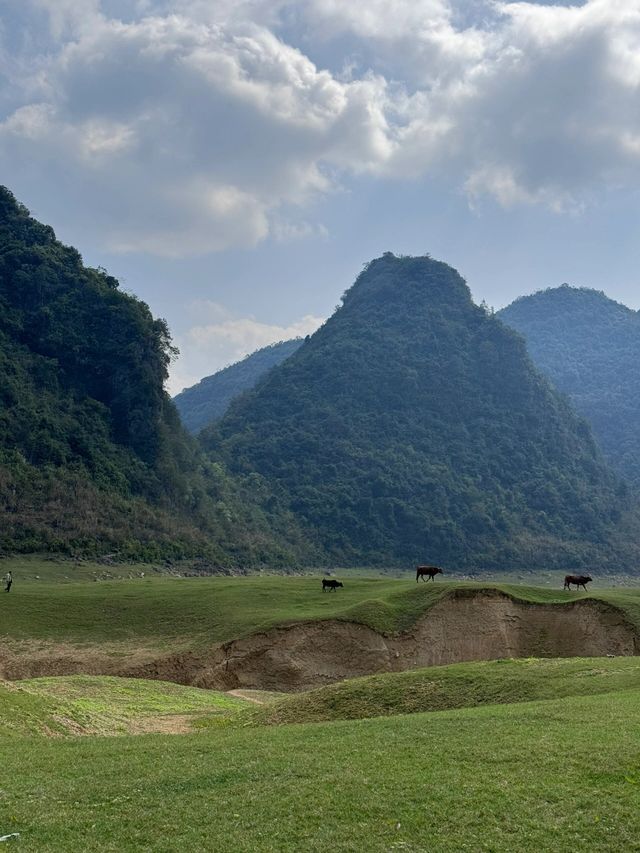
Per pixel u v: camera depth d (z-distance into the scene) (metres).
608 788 15.59
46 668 46.50
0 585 76.75
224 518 146.88
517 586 60.28
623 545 194.00
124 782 17.72
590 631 53.53
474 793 15.70
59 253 149.25
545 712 22.41
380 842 13.87
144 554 113.00
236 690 47.50
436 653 52.75
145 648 49.81
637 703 22.91
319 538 166.25
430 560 170.62
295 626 51.50
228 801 15.98
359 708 30.00
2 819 15.52
